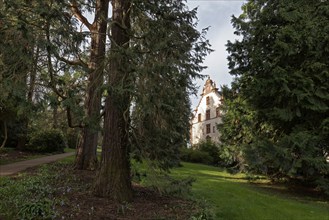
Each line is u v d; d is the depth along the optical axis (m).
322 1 11.96
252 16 13.81
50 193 6.85
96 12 9.63
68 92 6.80
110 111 7.13
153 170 7.63
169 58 6.24
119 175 6.91
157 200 7.45
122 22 7.36
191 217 6.08
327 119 10.62
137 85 5.96
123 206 6.29
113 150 6.99
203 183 12.52
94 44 9.23
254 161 12.16
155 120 6.81
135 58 6.18
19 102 6.38
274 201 9.45
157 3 7.48
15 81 6.49
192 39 7.48
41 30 6.45
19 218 5.18
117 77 6.20
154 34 6.55
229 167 17.23
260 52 12.27
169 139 8.13
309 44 10.94
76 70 7.57
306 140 10.38
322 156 10.99
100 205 6.25
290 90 11.08
